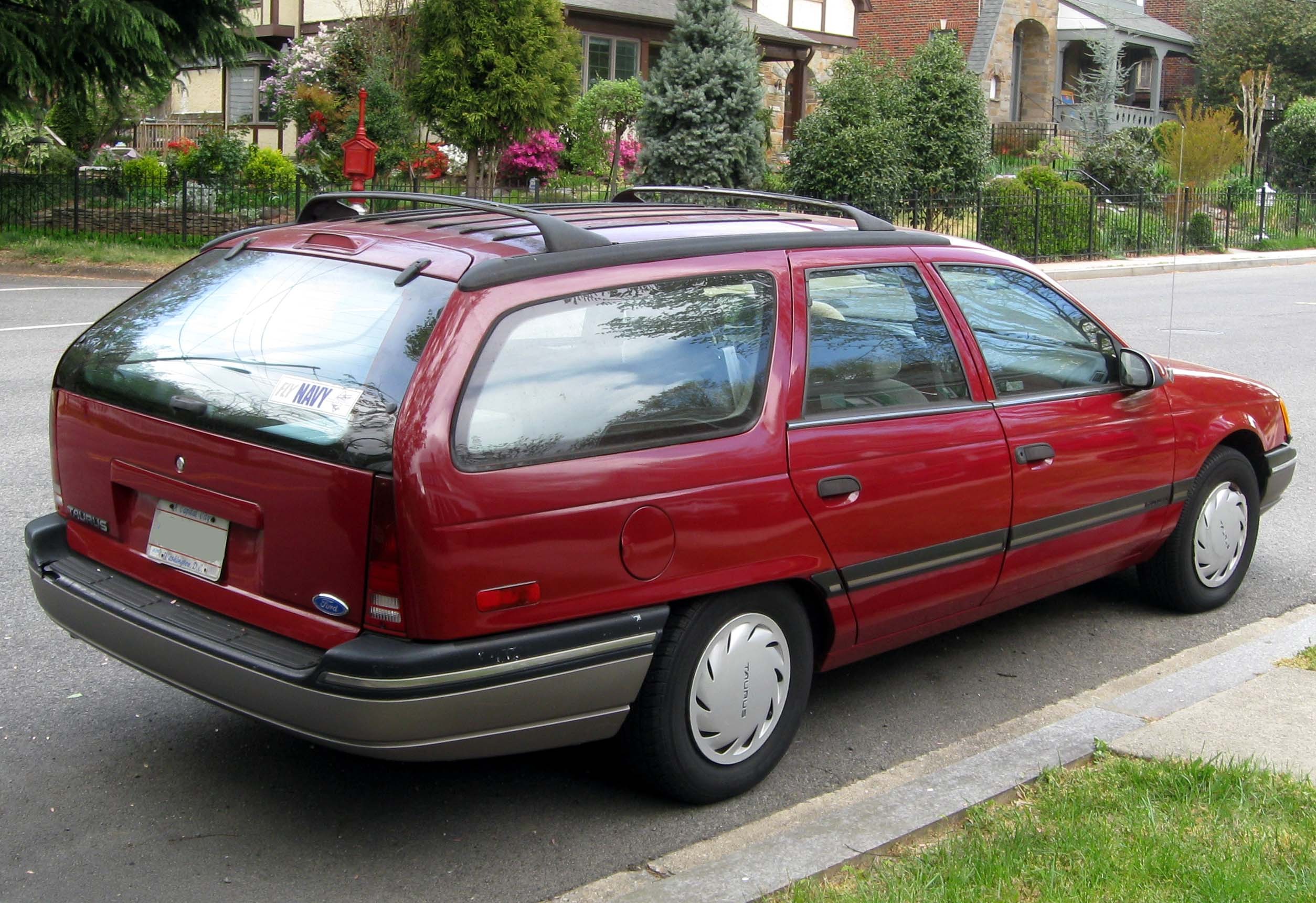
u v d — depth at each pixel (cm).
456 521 318
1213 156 3039
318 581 333
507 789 398
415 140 2556
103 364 394
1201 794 367
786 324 395
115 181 2109
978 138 2597
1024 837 341
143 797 388
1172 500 527
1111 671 502
